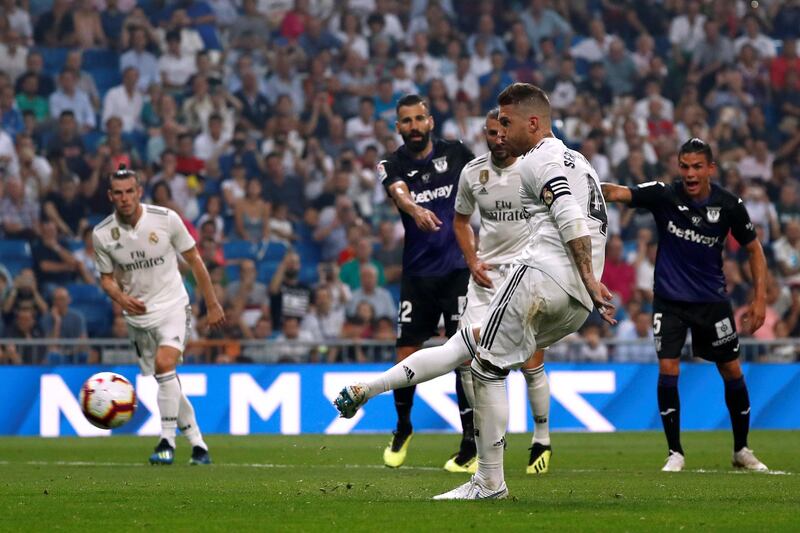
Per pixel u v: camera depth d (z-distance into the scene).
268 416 43.62
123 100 59.19
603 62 68.06
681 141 65.56
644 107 66.44
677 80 69.19
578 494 18.70
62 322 48.62
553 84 66.19
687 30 70.31
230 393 43.47
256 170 57.91
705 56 69.88
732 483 21.44
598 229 17.33
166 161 56.44
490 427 17.44
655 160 63.97
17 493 19.11
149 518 15.35
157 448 28.16
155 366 28.25
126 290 28.72
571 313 17.03
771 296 55.38
